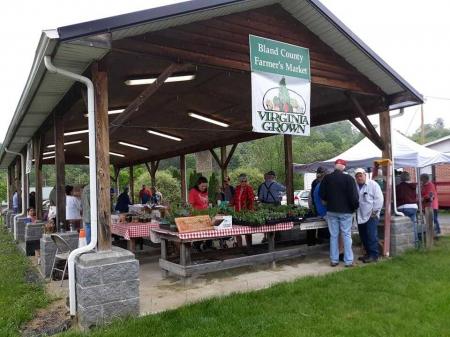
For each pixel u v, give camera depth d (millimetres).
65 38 3875
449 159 9594
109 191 4594
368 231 6949
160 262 6371
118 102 7977
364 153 10867
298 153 34906
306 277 5785
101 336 3775
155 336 3740
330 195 6688
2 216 21781
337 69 7090
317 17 6273
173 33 5133
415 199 7906
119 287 4336
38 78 4945
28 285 6000
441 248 7641
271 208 7094
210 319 4121
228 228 6055
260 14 6020
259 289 5344
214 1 4902
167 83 7238
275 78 5992
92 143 4547
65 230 6805
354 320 4035
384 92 7848
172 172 30844
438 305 4367
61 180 6750
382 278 5531
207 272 6348
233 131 11656
